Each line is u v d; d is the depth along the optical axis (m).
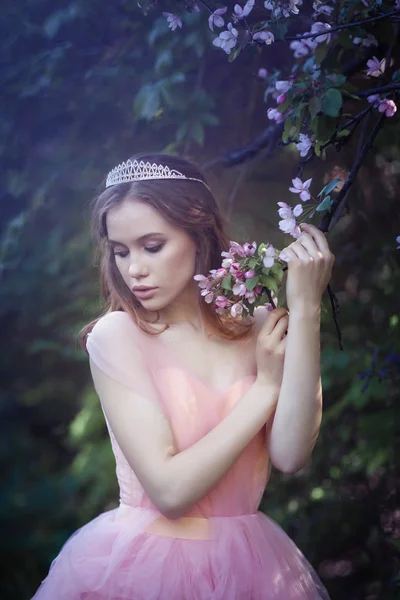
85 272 4.27
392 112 1.93
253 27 2.06
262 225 3.31
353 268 3.64
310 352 1.86
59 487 5.95
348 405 3.75
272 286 1.79
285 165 3.27
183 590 1.81
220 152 3.25
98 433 4.71
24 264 4.07
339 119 1.94
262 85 3.20
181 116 3.08
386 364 3.43
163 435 1.84
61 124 3.43
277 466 1.92
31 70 3.36
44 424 6.27
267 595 1.85
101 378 1.93
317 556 3.90
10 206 3.73
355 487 3.90
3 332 5.35
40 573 5.70
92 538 1.93
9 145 3.46
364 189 3.51
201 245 1.98
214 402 1.93
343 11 2.09
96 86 3.29
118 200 1.91
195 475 1.78
